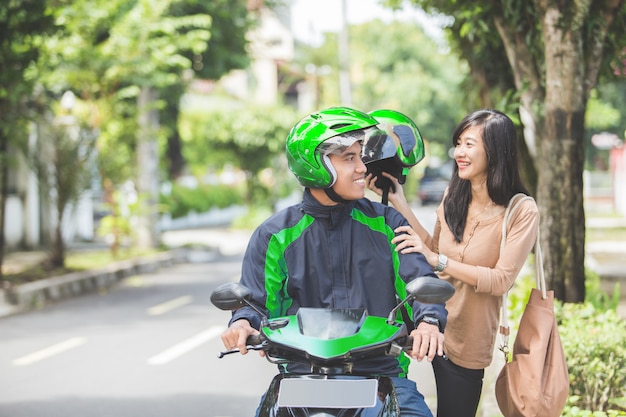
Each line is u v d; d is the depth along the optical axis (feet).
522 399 14.37
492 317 14.93
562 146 25.16
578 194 25.30
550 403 14.38
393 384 12.42
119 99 65.31
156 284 56.70
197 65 76.28
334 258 13.16
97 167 62.44
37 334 37.63
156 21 64.13
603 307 28.81
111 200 65.98
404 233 13.25
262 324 12.11
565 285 25.41
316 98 128.77
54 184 58.70
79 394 26.71
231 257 77.15
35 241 74.28
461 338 14.88
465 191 14.97
